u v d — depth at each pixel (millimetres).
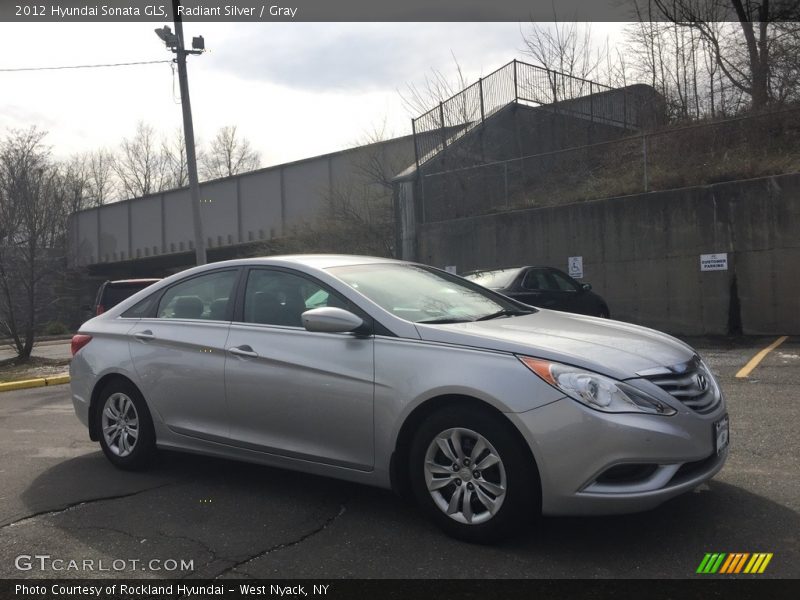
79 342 5605
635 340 3971
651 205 14922
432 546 3648
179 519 4191
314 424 4184
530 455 3471
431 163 19297
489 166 18625
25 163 18688
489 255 17547
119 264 41562
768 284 13516
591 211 15789
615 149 18609
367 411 3951
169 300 5273
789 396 7137
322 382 4137
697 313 14367
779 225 13367
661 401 3439
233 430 4613
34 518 4301
